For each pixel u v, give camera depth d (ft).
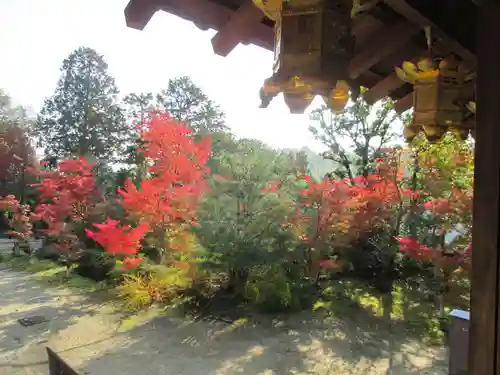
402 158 28.17
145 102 60.70
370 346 18.21
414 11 3.84
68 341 18.62
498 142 3.01
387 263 29.25
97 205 33.04
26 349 17.69
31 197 50.03
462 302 21.13
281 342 18.74
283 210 24.89
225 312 22.62
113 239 22.84
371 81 5.88
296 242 25.07
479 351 3.08
